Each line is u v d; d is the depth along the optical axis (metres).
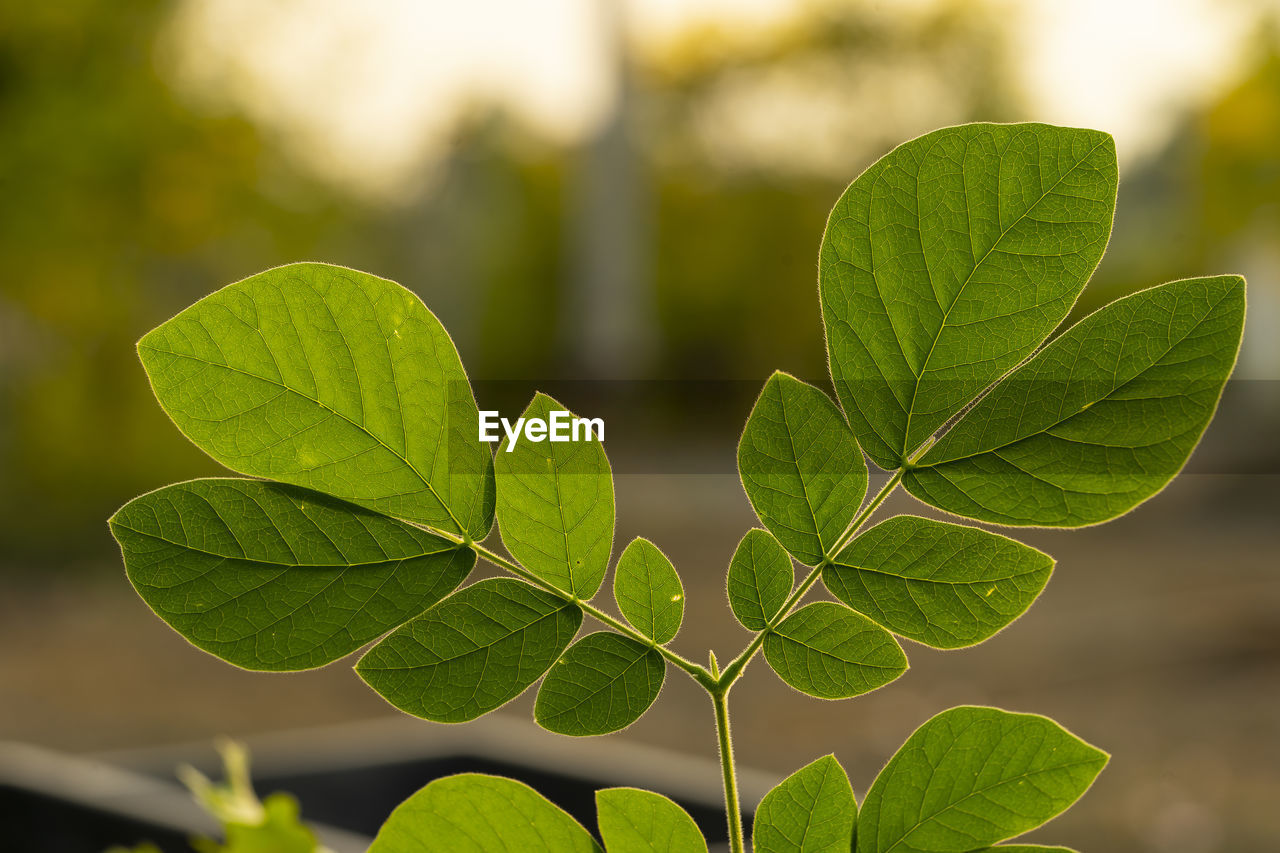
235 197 11.13
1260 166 9.77
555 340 19.61
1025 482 0.46
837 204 0.45
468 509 0.48
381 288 0.46
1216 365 0.44
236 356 0.45
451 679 0.48
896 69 18.11
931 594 0.49
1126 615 9.45
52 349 11.02
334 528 0.47
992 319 0.45
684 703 7.21
